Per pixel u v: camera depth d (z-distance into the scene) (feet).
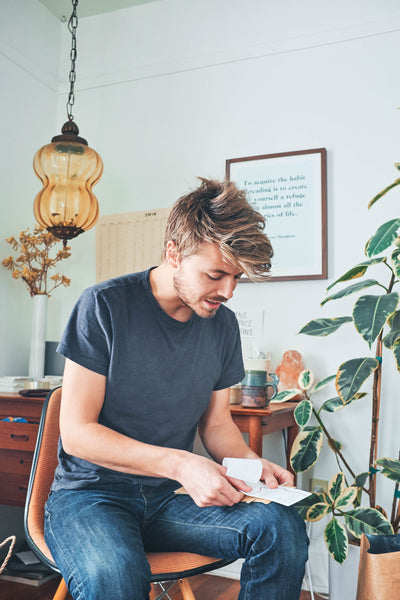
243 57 7.87
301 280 7.20
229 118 7.89
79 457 3.60
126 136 8.50
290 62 7.63
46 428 4.31
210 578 6.84
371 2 7.23
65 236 7.48
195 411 4.13
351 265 7.02
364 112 7.16
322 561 6.63
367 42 7.23
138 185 8.32
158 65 8.38
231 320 4.60
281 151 7.53
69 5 8.68
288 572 3.36
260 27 7.83
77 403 3.65
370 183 7.04
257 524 3.43
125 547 3.14
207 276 3.55
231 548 3.51
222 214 3.50
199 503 3.34
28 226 8.36
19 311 8.09
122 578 2.98
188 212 3.59
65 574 3.14
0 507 6.36
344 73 7.31
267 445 7.22
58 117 9.00
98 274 8.39
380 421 6.64
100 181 8.55
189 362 4.04
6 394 6.63
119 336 3.81
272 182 7.47
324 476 6.84
